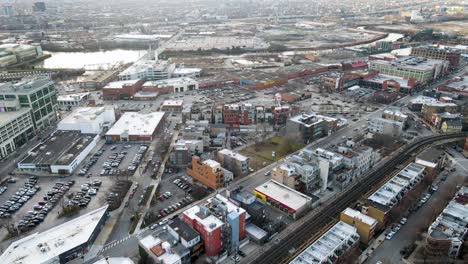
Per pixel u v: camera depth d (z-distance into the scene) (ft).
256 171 639.35
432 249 426.51
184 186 590.55
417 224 493.36
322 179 581.94
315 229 486.79
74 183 606.14
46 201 554.87
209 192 572.10
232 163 629.92
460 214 476.95
